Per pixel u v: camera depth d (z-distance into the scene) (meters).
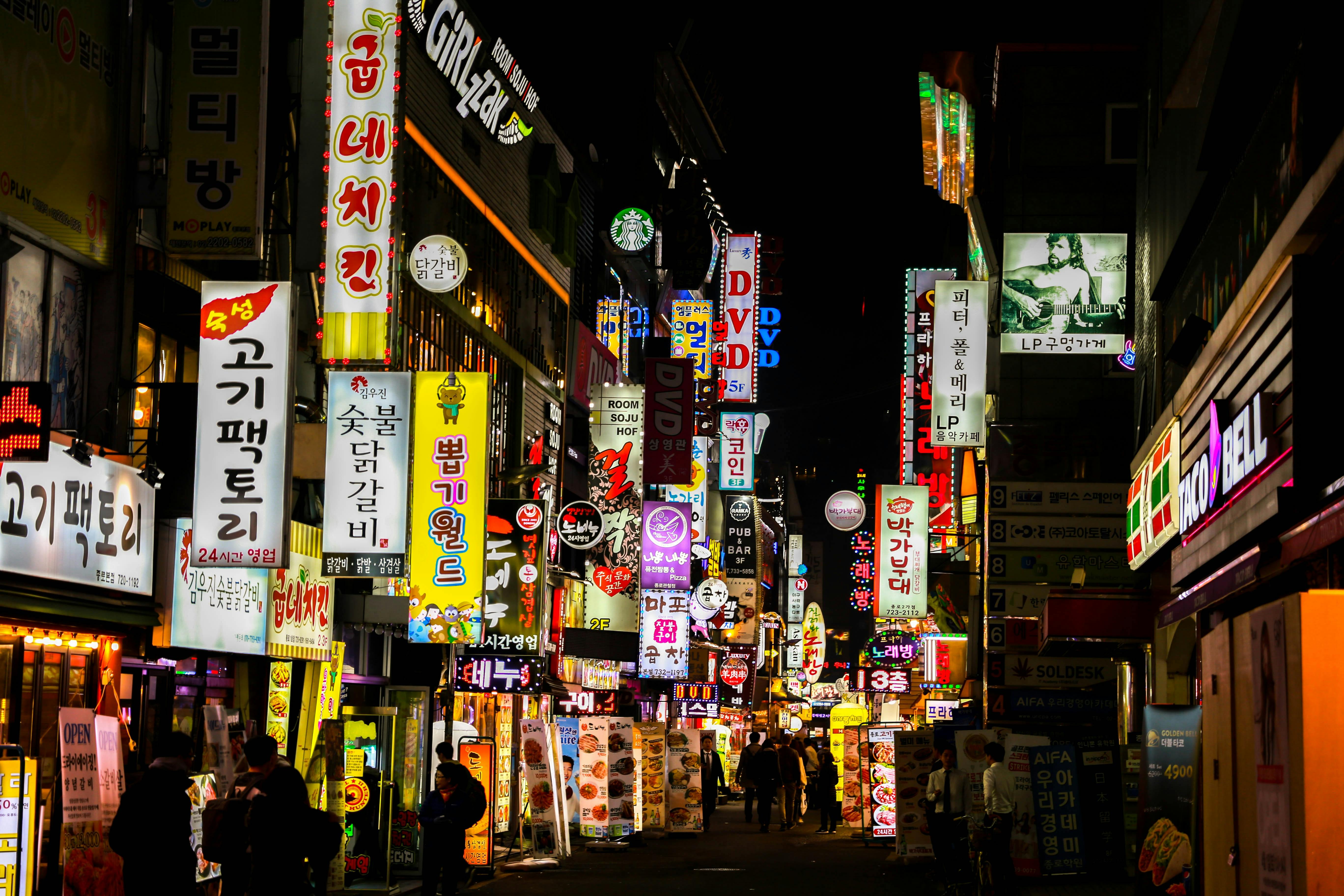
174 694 16.92
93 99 15.92
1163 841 12.05
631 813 24.52
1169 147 18.59
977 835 15.56
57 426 15.31
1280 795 6.93
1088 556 29.05
